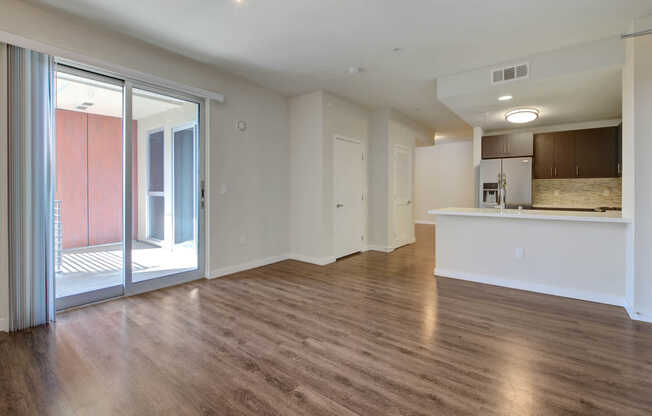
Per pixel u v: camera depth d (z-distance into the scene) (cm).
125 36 302
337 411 156
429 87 448
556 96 391
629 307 283
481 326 255
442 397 166
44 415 152
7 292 241
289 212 500
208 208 385
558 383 178
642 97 263
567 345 223
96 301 303
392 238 582
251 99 432
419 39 307
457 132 791
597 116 492
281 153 484
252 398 165
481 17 268
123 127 315
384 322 262
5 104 236
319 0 245
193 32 296
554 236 333
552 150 532
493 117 498
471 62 359
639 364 198
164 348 217
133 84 317
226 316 273
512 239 358
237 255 420
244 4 251
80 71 288
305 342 227
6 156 238
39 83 251
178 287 353
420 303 307
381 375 186
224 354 210
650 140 261
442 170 908
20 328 244
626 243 297
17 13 243
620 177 490
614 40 299
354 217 545
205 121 382
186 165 375
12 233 242
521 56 343
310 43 318
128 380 180
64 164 344
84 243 342
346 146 518
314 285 364
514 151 541
